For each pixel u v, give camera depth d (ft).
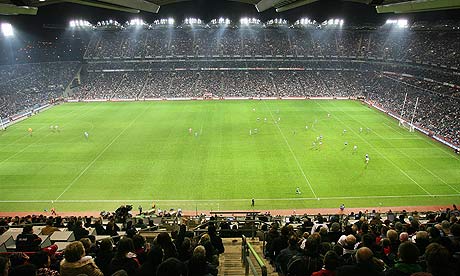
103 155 180.45
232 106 295.69
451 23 317.83
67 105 307.58
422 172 157.79
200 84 351.25
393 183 147.33
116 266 28.66
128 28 400.06
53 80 343.46
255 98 329.52
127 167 164.96
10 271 21.29
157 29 405.39
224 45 392.68
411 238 45.39
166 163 169.48
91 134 216.95
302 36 403.13
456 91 262.06
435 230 37.09
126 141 202.49
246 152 183.21
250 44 394.52
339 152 182.70
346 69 375.66
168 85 350.23
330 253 25.71
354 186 144.87
